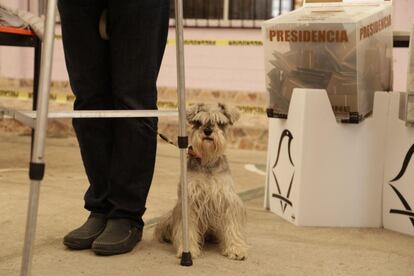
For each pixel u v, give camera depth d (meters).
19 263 2.07
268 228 2.76
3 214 2.79
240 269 2.10
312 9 2.98
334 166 2.81
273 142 3.12
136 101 2.16
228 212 2.25
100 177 2.29
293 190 2.86
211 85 5.72
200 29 5.71
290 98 2.96
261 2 5.48
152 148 2.27
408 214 2.70
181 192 2.12
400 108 2.73
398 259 2.31
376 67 2.92
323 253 2.36
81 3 2.11
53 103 6.06
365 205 2.84
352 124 2.79
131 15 2.08
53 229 2.56
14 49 6.18
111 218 2.26
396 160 2.75
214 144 2.20
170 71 5.82
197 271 2.05
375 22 2.81
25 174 3.89
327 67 2.79
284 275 2.05
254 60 5.55
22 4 5.89
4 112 1.55
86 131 2.24
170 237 2.40
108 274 1.98
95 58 2.18
